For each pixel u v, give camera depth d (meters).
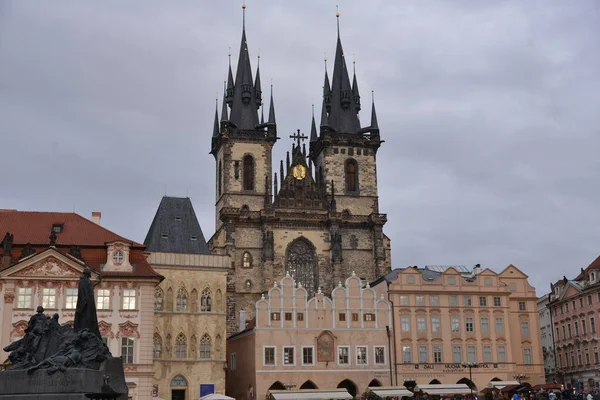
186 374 110.00
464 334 126.88
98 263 99.38
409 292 126.25
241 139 168.50
